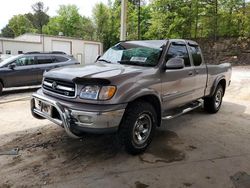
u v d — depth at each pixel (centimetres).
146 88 395
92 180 331
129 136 380
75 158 389
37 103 421
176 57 470
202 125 560
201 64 570
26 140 453
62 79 376
